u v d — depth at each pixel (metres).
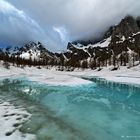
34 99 23.55
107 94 29.28
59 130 13.01
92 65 166.25
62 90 32.12
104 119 16.19
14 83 41.41
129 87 39.28
